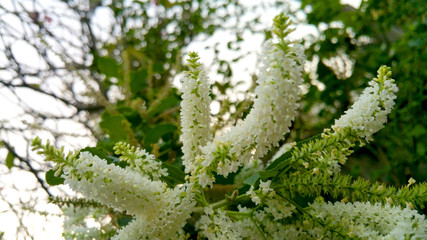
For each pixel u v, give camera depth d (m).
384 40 1.55
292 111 0.68
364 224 0.73
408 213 0.70
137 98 1.20
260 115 0.68
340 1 1.62
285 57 0.67
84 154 0.69
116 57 1.68
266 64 0.68
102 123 1.00
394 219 0.71
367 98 0.70
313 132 1.42
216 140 0.70
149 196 0.69
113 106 1.17
